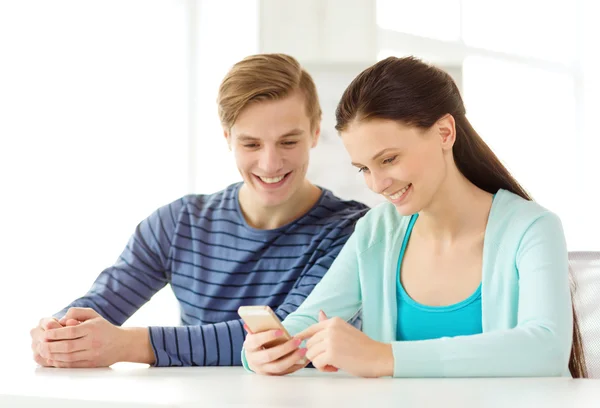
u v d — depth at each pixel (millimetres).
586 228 4055
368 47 3857
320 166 3711
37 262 3496
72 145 3613
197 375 1177
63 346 1352
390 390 890
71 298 3537
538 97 4062
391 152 1210
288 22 3852
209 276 1718
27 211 3502
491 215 1327
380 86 1210
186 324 1750
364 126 1208
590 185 4062
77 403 812
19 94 3533
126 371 1277
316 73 3830
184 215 1788
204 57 3844
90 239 3602
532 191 4074
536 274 1211
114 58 3717
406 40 3918
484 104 4039
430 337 1340
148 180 3729
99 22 3697
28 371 1272
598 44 4078
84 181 3619
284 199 1625
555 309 1166
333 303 1420
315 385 966
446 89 1292
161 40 3801
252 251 1688
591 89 4074
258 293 1677
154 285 1775
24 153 3521
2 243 3445
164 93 3791
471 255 1339
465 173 1403
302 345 1308
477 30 4020
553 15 4066
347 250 1480
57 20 3621
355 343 1086
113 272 1748
